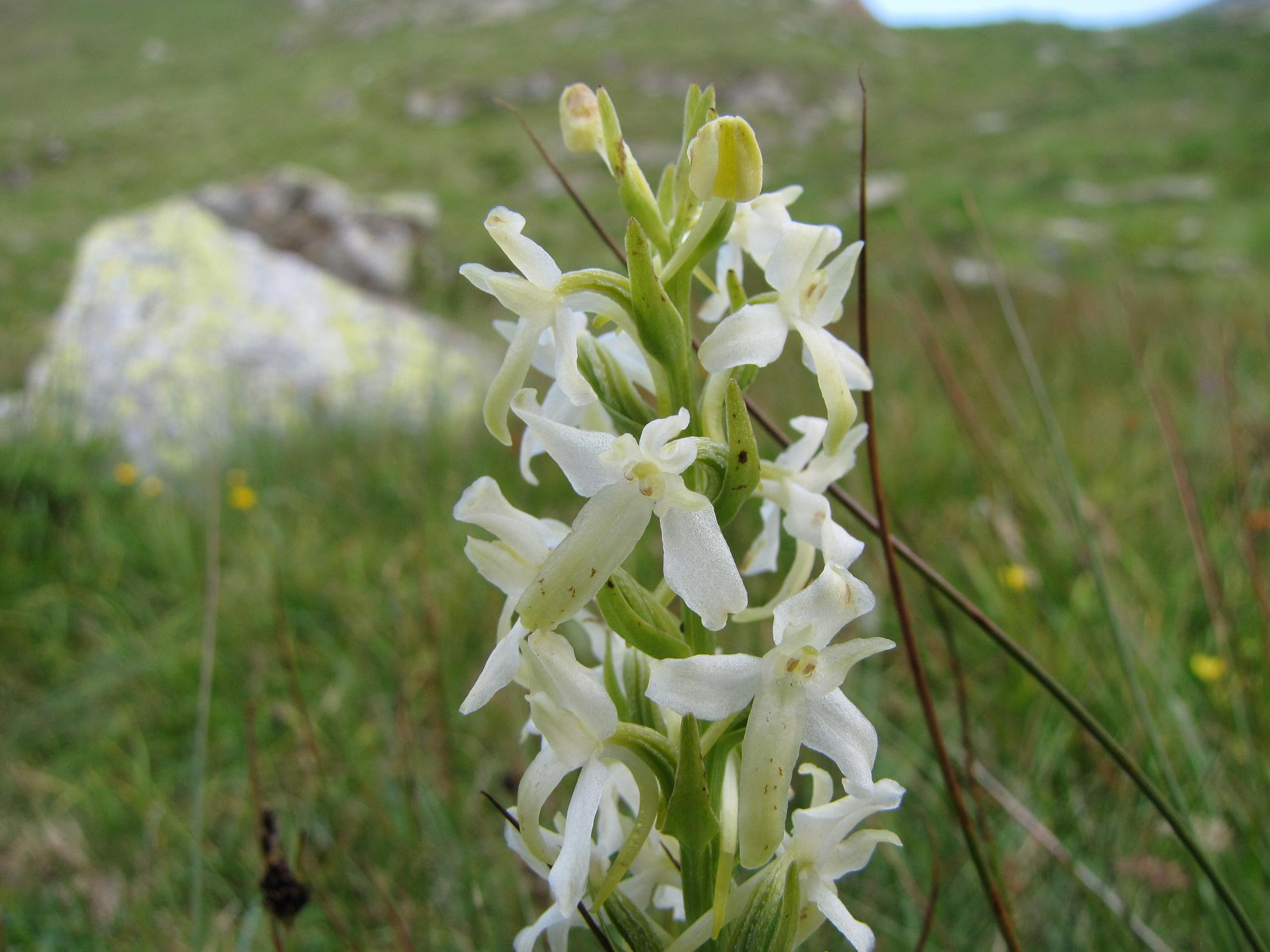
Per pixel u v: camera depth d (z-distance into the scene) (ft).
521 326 4.59
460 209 82.84
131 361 26.55
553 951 4.83
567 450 4.40
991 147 119.34
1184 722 8.42
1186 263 55.62
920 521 13.53
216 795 10.36
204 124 146.72
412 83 153.58
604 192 66.39
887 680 10.33
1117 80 168.45
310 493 18.43
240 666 12.69
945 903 7.57
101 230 31.27
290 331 28.25
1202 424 15.69
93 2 239.91
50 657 13.30
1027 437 10.90
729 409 4.37
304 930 8.25
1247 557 8.48
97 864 9.48
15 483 17.26
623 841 4.97
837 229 4.82
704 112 4.91
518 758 9.13
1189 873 7.56
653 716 4.87
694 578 4.25
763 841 4.13
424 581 9.89
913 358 22.52
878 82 161.27
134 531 16.48
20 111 164.66
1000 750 9.23
